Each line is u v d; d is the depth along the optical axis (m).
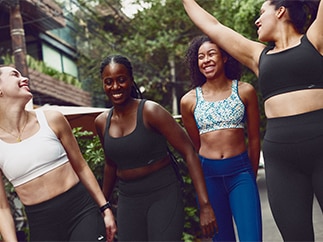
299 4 2.71
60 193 2.69
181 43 16.55
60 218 2.69
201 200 2.79
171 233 2.72
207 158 3.21
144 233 2.82
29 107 5.61
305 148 2.48
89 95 16.33
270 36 2.74
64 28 15.89
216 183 3.20
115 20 17.47
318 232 5.27
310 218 2.54
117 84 2.77
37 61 13.73
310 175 2.54
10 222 2.79
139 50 16.84
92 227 2.71
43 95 13.66
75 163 2.84
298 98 2.52
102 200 2.82
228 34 2.96
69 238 2.73
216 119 3.18
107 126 2.88
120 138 2.79
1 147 2.69
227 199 3.22
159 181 2.80
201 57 3.25
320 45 2.51
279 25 2.71
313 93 2.50
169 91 17.70
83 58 16.73
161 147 2.84
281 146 2.54
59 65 15.91
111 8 16.38
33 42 14.84
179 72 17.61
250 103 3.20
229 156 3.16
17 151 2.66
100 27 17.31
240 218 3.07
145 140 2.76
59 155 2.73
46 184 2.68
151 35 17.42
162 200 2.78
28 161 2.66
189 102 3.33
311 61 2.50
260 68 2.68
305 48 2.53
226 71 3.33
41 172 2.68
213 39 3.02
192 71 3.41
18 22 8.55
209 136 3.21
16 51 8.52
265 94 2.67
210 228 2.78
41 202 2.68
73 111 6.58
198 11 3.11
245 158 3.17
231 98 3.19
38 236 2.72
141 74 16.67
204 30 3.05
